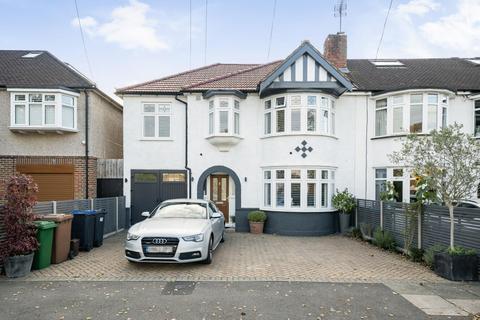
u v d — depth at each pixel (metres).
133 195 14.09
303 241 11.39
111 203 12.34
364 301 5.49
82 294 5.71
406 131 12.31
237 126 13.98
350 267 7.73
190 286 6.18
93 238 9.66
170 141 14.23
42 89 13.40
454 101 13.75
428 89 12.58
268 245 10.54
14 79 14.03
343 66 15.87
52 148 13.94
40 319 4.70
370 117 13.95
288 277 6.85
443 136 7.31
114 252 9.11
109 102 16.39
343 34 16.02
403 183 12.75
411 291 6.01
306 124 12.89
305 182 12.84
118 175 14.62
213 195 14.48
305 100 12.91
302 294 5.80
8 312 4.94
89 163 14.17
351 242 11.21
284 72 12.81
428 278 6.86
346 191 13.27
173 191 14.10
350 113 14.00
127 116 14.23
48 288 6.02
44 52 17.39
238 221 13.74
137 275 6.89
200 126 14.11
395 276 7.00
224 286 6.20
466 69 16.28
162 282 6.42
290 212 12.77
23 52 17.48
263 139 13.73
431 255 7.55
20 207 6.69
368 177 13.82
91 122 14.46
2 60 15.97
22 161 13.79
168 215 8.75
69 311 4.98
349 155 13.90
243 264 7.94
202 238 7.48
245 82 14.32
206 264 7.87
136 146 14.18
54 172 13.87
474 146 7.31
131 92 14.07
